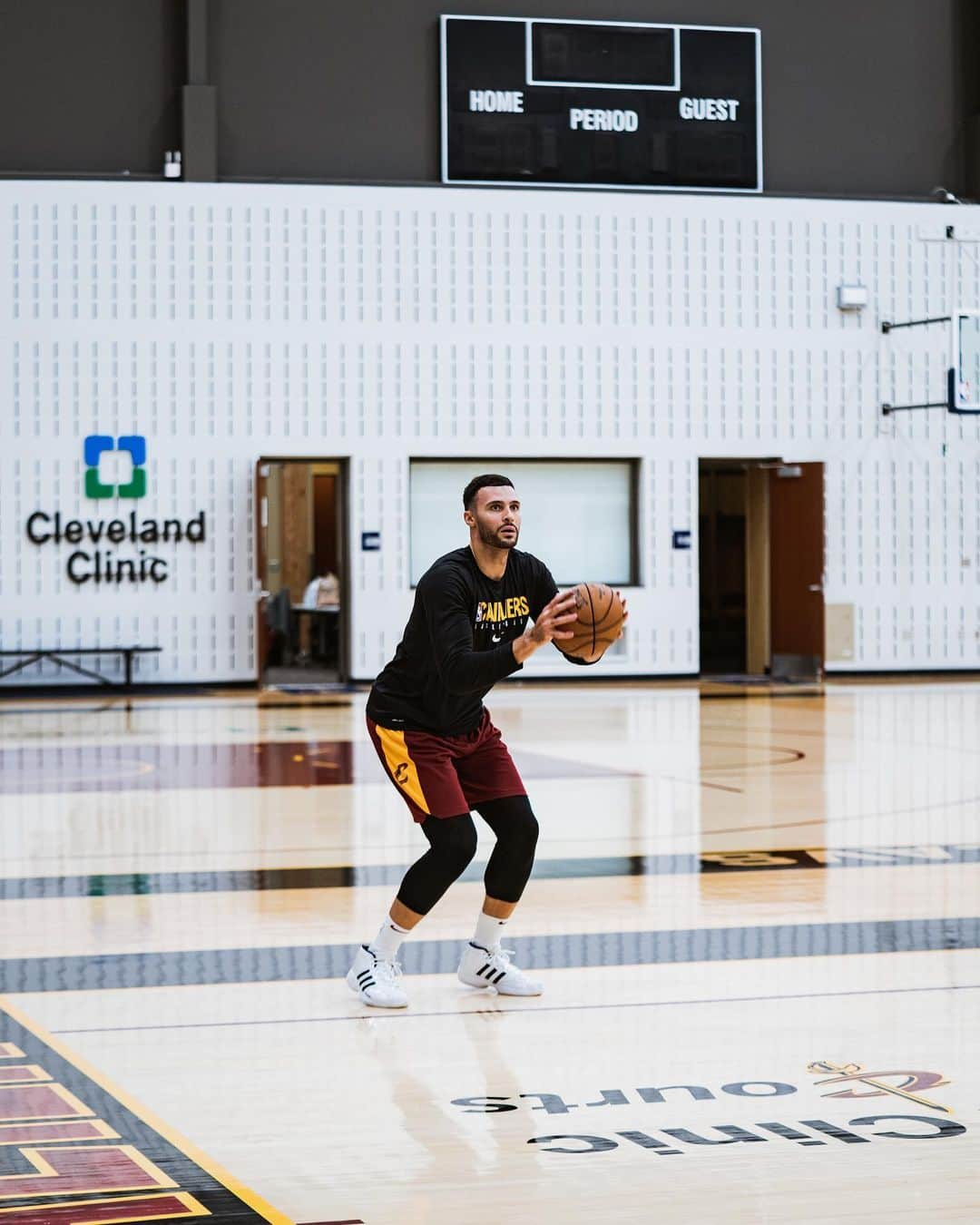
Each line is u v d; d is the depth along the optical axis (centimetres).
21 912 608
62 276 1806
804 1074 392
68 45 1845
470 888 660
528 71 1900
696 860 718
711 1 1966
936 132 2028
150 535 1825
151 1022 449
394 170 1898
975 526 2005
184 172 1830
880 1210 300
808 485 1936
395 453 1870
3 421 1798
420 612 471
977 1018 446
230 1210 303
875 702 1638
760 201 1941
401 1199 309
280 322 1842
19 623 1806
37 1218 298
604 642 451
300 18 1881
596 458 1923
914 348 1980
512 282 1889
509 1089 383
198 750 1206
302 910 611
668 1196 309
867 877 675
